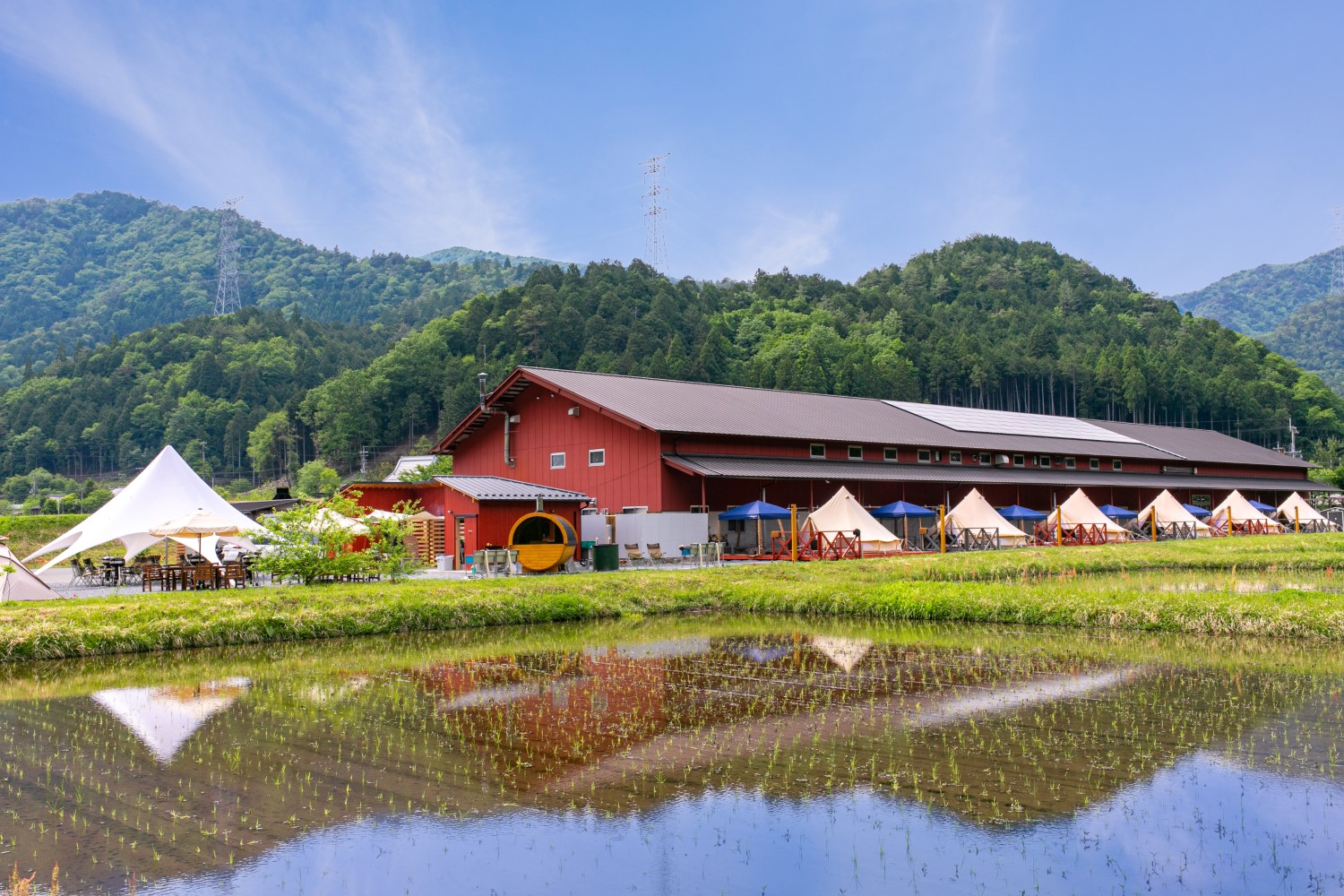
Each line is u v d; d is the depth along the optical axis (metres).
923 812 8.28
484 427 40.22
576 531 32.00
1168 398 133.75
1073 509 41.03
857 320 164.62
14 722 11.70
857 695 12.80
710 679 14.11
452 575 27.75
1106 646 16.89
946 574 27.03
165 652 17.42
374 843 7.69
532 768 9.58
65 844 7.71
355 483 33.53
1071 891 6.77
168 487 25.77
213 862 7.34
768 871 7.12
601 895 6.73
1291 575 27.48
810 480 37.06
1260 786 8.88
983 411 52.94
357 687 13.75
